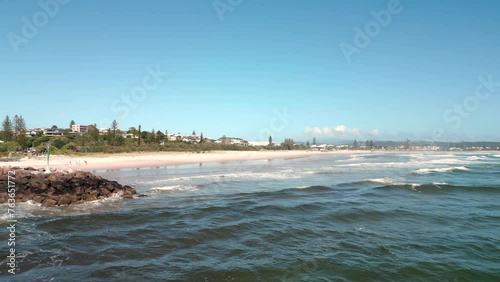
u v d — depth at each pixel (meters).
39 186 24.08
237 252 12.93
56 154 64.06
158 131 112.81
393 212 19.81
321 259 12.26
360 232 15.79
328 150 191.50
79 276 10.51
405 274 11.03
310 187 28.56
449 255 12.79
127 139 95.50
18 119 81.69
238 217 18.27
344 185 30.56
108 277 10.46
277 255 12.65
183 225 16.59
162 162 62.44
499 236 15.29
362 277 10.77
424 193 26.38
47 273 10.70
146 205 21.75
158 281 10.21
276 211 19.73
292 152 137.00
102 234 15.02
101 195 24.59
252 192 26.72
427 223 17.53
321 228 16.36
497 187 28.83
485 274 11.08
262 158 87.25
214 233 15.28
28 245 13.44
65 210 20.64
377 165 59.91
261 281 10.41
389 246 13.77
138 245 13.58
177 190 27.97
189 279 10.41
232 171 46.62
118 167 51.38
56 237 14.56
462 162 69.81
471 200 23.84
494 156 106.56
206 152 100.94
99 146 78.00
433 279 10.70
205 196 24.91
